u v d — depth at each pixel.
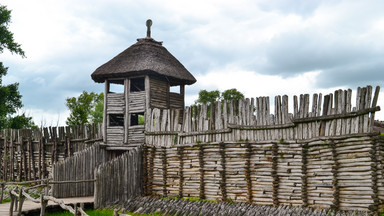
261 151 17.58
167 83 24.78
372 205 13.98
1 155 31.22
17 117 43.25
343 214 14.16
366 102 14.68
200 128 20.20
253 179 17.72
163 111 22.27
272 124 17.28
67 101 50.94
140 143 23.19
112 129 24.38
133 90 27.17
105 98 24.83
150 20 26.75
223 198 18.59
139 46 25.42
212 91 35.22
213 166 19.25
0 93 40.25
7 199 20.88
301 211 15.27
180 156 20.69
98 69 25.25
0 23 41.41
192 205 18.33
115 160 21.12
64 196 21.36
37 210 17.66
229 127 18.80
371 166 14.23
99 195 20.17
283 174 16.72
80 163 22.47
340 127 15.23
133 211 19.25
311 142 15.89
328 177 15.37
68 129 26.77
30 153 28.48
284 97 17.08
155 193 21.81
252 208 16.77
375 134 14.24
